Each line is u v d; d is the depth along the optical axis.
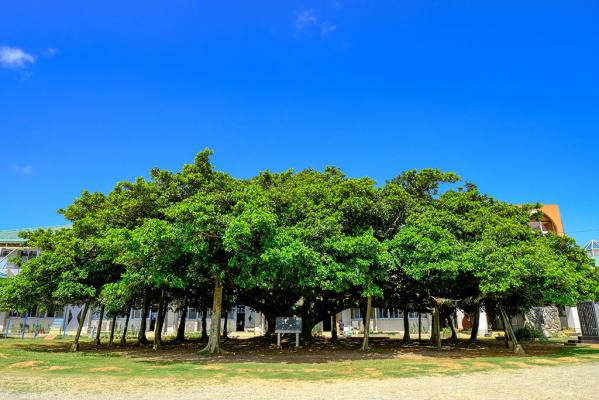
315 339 29.56
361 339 31.16
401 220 22.47
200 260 17.84
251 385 11.75
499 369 15.34
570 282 18.55
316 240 18.33
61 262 20.38
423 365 16.16
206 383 12.02
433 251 18.83
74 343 21.91
